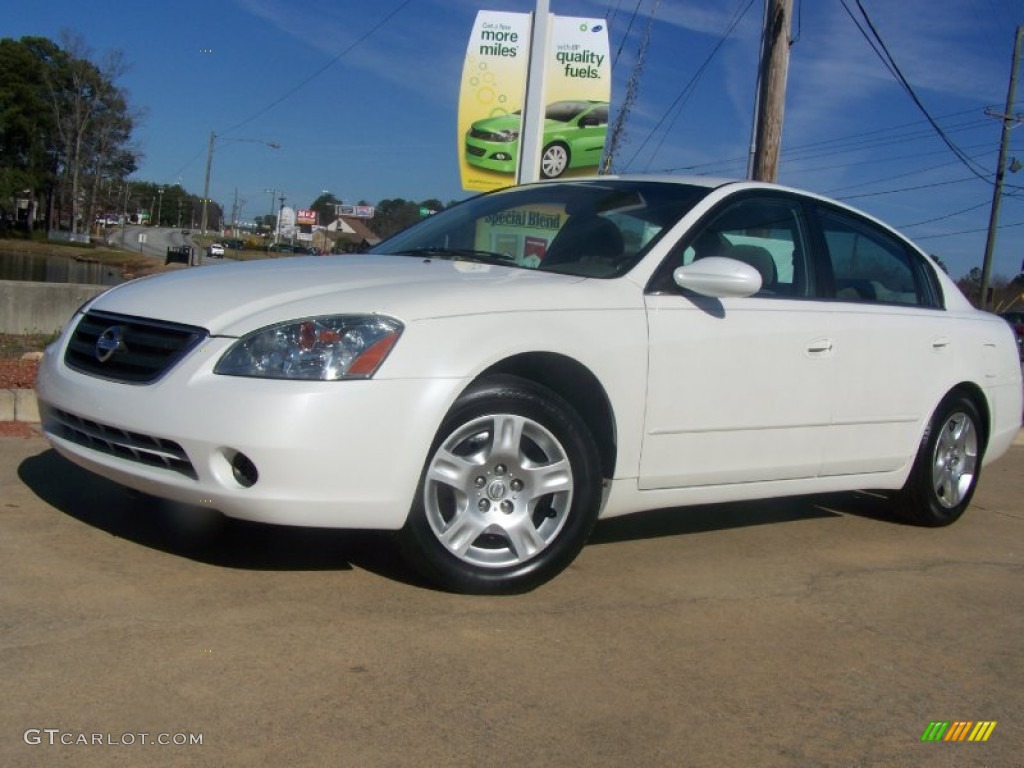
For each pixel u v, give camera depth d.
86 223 92.19
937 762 2.97
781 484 4.78
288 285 3.83
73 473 5.16
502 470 3.85
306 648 3.31
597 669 3.37
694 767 2.83
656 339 4.18
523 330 3.80
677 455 4.33
